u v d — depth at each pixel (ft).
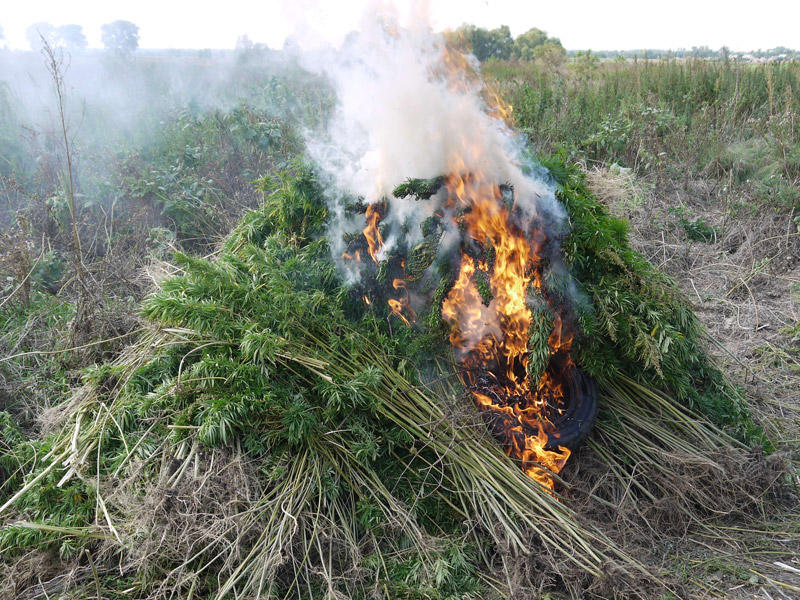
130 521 9.08
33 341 14.70
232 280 12.25
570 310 11.86
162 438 10.15
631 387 12.51
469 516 10.05
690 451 11.47
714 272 21.08
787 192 23.90
